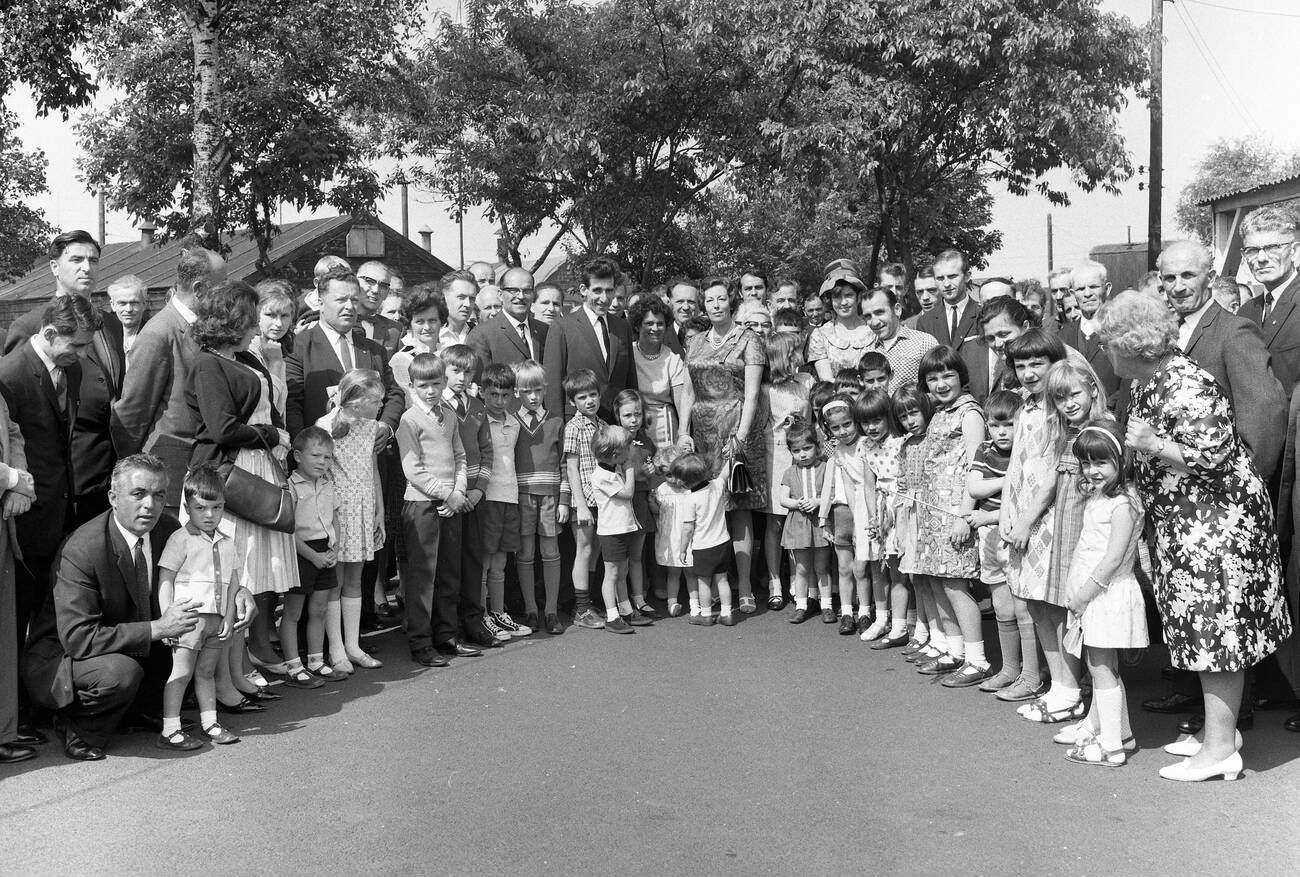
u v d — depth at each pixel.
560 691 5.52
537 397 6.82
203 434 5.25
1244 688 4.77
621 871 3.49
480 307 7.85
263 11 16.73
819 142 15.54
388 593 7.72
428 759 4.53
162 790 4.21
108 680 4.46
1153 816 3.88
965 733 4.84
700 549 6.89
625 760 4.50
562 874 3.47
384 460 6.63
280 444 5.43
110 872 3.49
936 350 5.86
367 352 6.59
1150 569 4.68
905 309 18.38
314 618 5.82
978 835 3.74
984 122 17.42
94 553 4.58
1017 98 16.38
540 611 7.33
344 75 17.34
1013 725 4.95
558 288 8.13
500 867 3.52
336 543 5.82
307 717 5.13
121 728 4.94
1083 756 4.43
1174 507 4.25
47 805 4.07
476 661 6.13
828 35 16.19
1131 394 4.62
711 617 7.04
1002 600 5.39
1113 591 4.40
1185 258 4.89
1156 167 19.95
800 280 30.12
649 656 6.20
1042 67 16.55
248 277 25.83
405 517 6.11
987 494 5.42
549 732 4.87
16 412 4.91
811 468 6.93
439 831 3.80
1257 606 4.17
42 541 4.99
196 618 4.59
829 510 6.74
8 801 4.11
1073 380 4.65
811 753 4.57
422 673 5.90
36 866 3.55
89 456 5.34
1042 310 8.76
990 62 16.95
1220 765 4.21
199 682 4.81
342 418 5.89
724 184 19.70
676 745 4.68
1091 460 4.39
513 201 17.84
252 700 5.35
